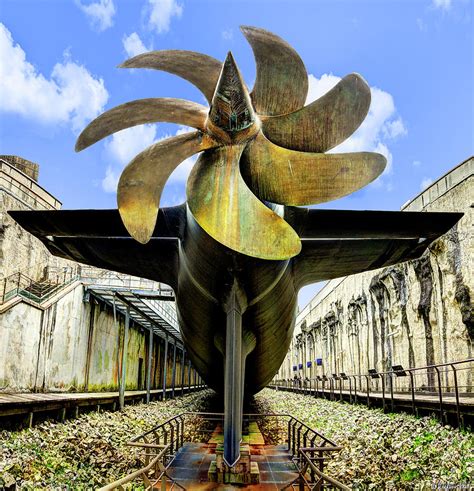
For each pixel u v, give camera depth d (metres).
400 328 22.20
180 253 8.73
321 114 6.58
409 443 10.79
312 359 43.59
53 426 13.37
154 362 36.34
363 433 12.83
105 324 26.77
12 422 12.22
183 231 8.08
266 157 6.70
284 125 6.61
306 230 8.18
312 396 30.44
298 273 9.56
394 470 9.35
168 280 9.91
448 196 18.12
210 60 6.35
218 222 6.34
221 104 5.96
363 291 27.72
